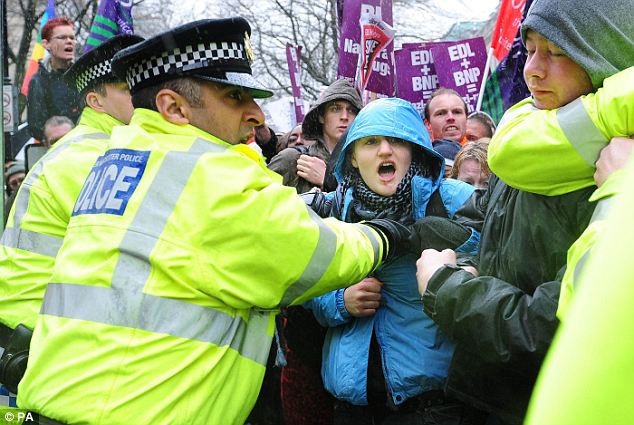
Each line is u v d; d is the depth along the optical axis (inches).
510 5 166.2
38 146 193.8
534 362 68.6
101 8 173.2
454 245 87.7
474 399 76.4
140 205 75.7
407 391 88.4
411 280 89.8
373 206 95.7
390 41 166.2
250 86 82.4
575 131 66.9
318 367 104.8
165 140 79.6
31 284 109.9
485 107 169.5
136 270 73.9
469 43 178.2
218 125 82.5
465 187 94.8
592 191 69.6
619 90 65.0
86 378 71.9
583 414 21.2
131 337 72.3
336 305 92.5
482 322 70.9
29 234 110.9
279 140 184.2
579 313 21.8
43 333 77.2
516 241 74.6
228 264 73.2
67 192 108.0
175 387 72.1
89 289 74.9
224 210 72.9
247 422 119.2
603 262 21.7
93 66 119.9
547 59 71.7
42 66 196.9
